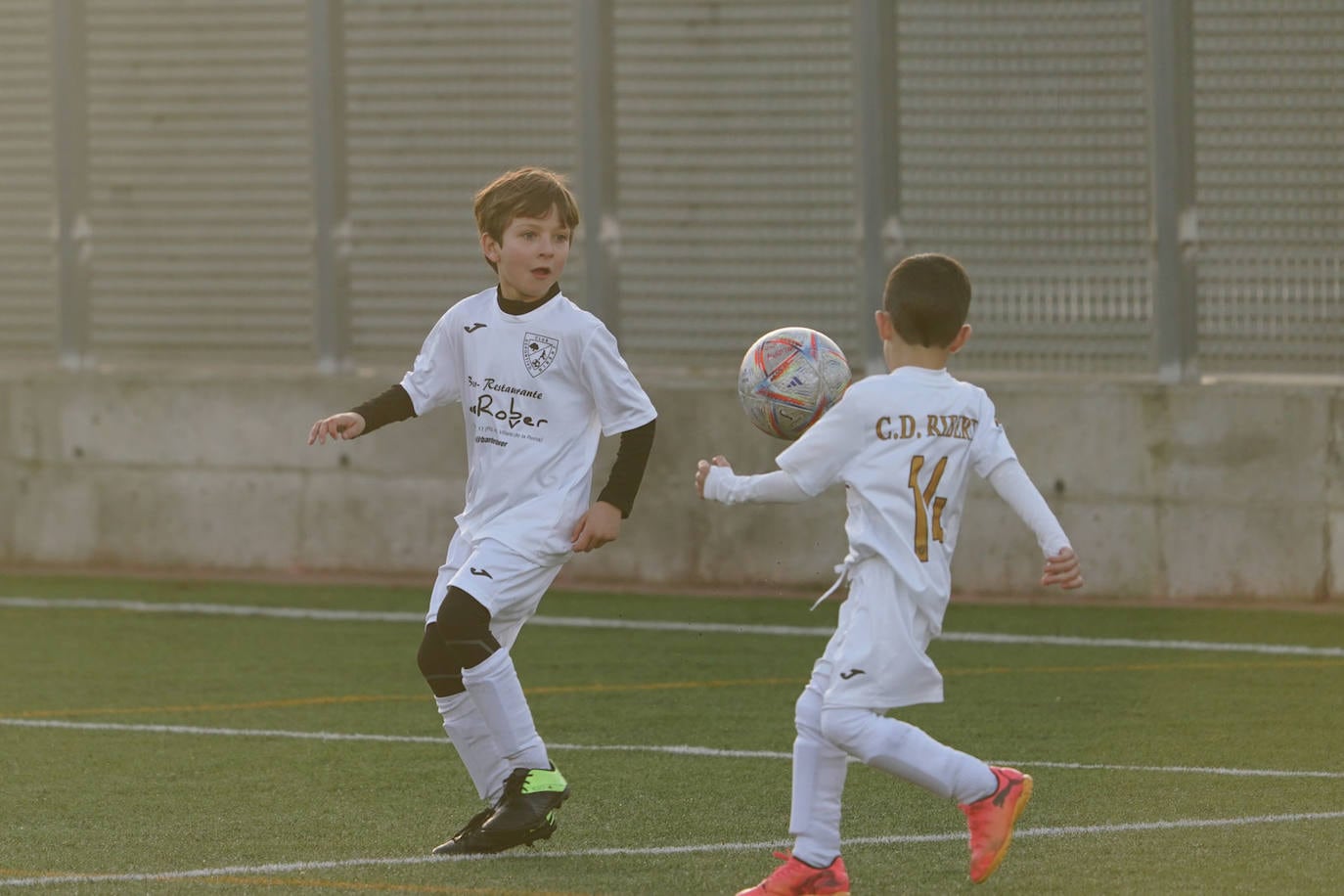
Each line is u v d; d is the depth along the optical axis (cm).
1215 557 4406
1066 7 4584
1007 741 2933
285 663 3741
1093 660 3684
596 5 4844
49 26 5331
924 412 1933
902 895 2006
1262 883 2044
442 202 5053
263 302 5209
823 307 4788
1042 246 4631
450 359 2267
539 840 2302
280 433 5025
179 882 2095
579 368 2188
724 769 2745
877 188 4662
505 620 2198
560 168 4984
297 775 2723
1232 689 3372
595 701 3312
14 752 2897
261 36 5169
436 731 3067
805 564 4672
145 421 5116
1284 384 4416
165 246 5275
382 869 2156
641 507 4775
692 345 4884
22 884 2089
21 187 5391
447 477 4909
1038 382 4559
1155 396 4425
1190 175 4494
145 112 5266
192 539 5097
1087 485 4478
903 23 4666
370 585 4819
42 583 4884
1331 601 4341
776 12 4772
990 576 4541
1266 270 4488
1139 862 2148
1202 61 4488
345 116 5097
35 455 5200
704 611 4375
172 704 3309
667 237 4881
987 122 4641
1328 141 4453
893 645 1894
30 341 5406
